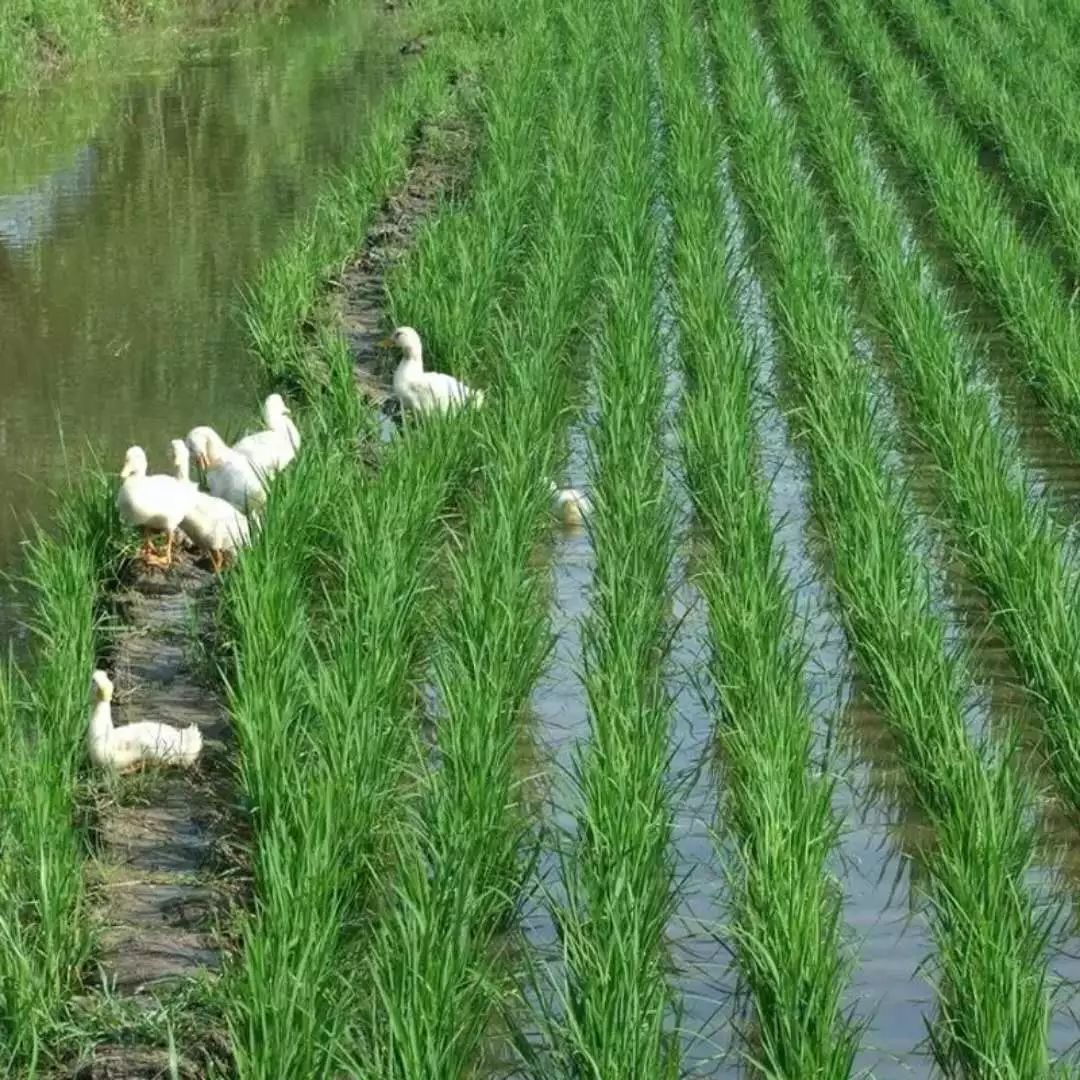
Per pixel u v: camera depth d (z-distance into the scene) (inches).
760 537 391.5
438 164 775.7
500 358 539.2
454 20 1146.7
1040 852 314.5
